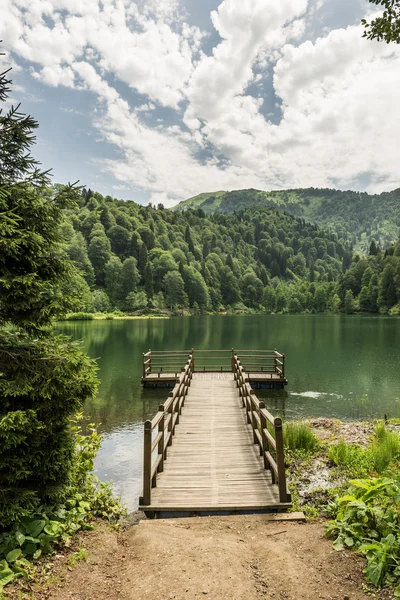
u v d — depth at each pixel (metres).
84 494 6.00
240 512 5.78
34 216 4.77
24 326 4.62
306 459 8.86
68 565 4.04
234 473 7.06
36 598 3.40
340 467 8.28
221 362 28.78
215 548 4.40
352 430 11.55
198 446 8.57
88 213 136.88
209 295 138.75
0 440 4.11
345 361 27.42
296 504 6.32
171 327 65.25
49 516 4.68
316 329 58.97
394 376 22.14
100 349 34.25
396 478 4.53
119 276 113.25
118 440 11.75
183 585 3.66
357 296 125.62
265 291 152.38
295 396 17.62
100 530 5.15
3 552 3.92
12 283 4.21
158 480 6.76
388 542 3.77
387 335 47.47
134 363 26.83
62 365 4.54
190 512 5.77
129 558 4.34
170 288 121.38
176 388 9.66
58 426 4.82
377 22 4.83
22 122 4.54
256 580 3.77
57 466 4.67
